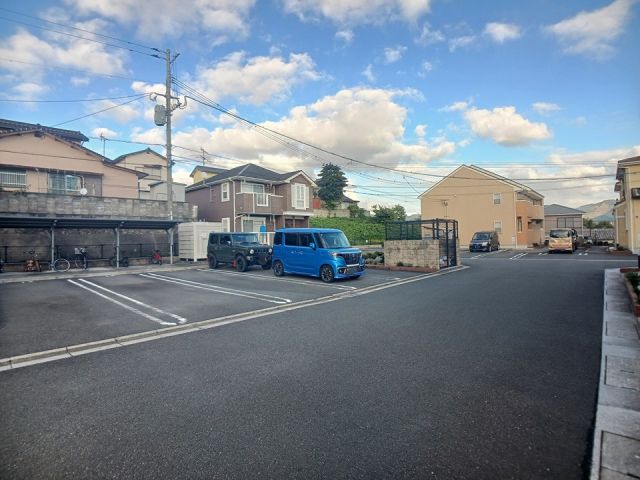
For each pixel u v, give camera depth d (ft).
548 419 10.65
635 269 44.75
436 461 8.73
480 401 11.82
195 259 66.95
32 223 50.96
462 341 18.38
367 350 17.21
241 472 8.40
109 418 11.03
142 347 18.31
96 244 61.57
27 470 8.57
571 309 25.35
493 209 115.24
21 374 14.79
